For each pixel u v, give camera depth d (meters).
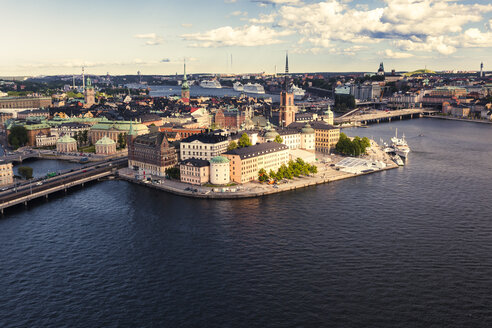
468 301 125.81
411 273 141.75
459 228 180.62
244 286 134.38
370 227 181.12
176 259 152.88
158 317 119.56
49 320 118.81
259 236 171.62
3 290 134.00
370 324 115.50
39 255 158.00
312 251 157.88
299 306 123.69
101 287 135.12
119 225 186.62
